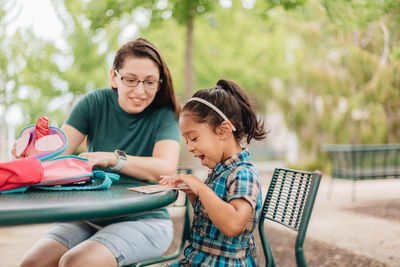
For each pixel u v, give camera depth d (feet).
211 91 4.99
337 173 19.94
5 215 3.24
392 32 14.42
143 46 6.22
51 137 5.09
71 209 3.53
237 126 4.95
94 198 3.99
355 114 30.78
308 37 32.01
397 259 10.05
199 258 4.57
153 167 5.79
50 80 29.78
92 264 4.57
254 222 4.65
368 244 11.50
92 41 27.99
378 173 19.40
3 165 4.24
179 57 30.60
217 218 4.21
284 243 12.20
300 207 4.94
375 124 28.60
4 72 27.81
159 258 5.75
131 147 6.57
